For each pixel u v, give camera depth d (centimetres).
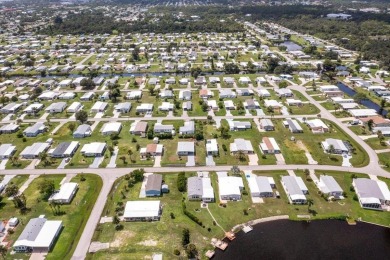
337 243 10569
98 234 10794
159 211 11744
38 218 11181
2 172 14125
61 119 19175
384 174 13850
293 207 12050
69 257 9938
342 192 12594
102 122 18762
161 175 13538
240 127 17700
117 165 14538
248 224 11294
